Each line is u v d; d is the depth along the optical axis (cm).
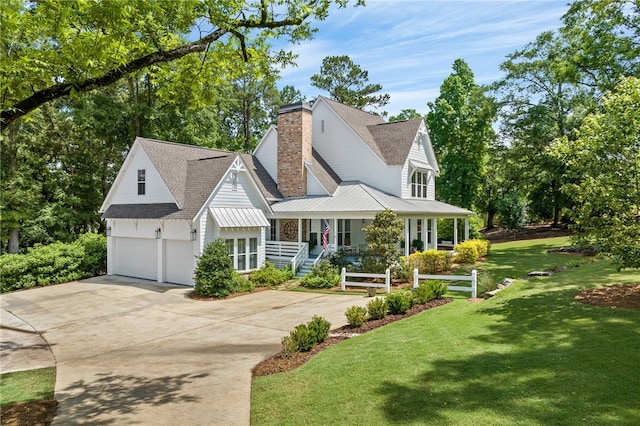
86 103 3216
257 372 915
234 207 2370
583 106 3634
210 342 1206
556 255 2933
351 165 3033
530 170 4362
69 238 3475
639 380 639
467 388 681
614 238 1121
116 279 2519
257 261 2439
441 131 4219
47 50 777
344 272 2008
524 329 966
